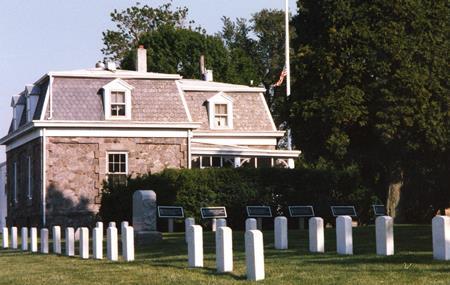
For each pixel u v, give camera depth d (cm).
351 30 2916
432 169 3756
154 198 2441
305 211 3562
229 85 5194
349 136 3009
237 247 2041
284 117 3092
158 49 6825
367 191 3753
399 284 1188
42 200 4056
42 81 4316
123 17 7762
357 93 2870
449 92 2891
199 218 3503
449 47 2925
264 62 8050
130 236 1858
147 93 4306
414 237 2202
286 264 1514
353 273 1331
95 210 4128
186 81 5203
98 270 1659
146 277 1464
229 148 4525
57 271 1712
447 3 2966
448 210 4481
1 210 5906
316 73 2981
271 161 4844
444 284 1170
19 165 4566
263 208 3506
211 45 6938
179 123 4256
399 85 2834
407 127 2862
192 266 1575
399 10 2895
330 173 3706
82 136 4134
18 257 2256
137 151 4209
